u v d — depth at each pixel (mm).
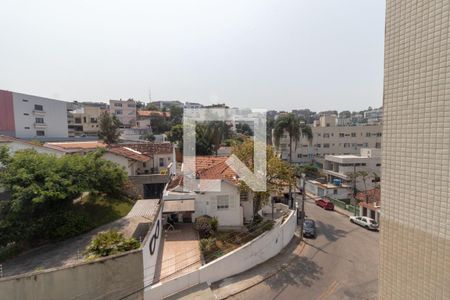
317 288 13938
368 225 24094
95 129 66312
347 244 20281
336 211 30641
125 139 57500
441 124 2984
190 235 17484
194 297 12195
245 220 20938
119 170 20281
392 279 3727
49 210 15969
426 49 3115
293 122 37656
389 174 3721
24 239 14836
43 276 9727
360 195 31531
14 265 13227
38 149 28750
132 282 11305
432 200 3127
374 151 44469
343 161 43406
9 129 41281
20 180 15219
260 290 13602
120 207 20297
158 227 15695
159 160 32812
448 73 2881
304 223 22797
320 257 17797
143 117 77250
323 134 58406
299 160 57875
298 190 36969
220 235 17891
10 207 14914
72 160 17938
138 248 11898
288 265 16469
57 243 15352
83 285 10312
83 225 16547
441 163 3008
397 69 3516
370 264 16859
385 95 3725
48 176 15852
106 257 10758
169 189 21266
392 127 3629
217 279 13984
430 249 3176
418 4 3191
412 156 3350
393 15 3547
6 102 40969
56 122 48406
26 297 9555
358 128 58531
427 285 3223
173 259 14469
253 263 15945
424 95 3164
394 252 3682
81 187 16609
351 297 13203
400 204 3561
